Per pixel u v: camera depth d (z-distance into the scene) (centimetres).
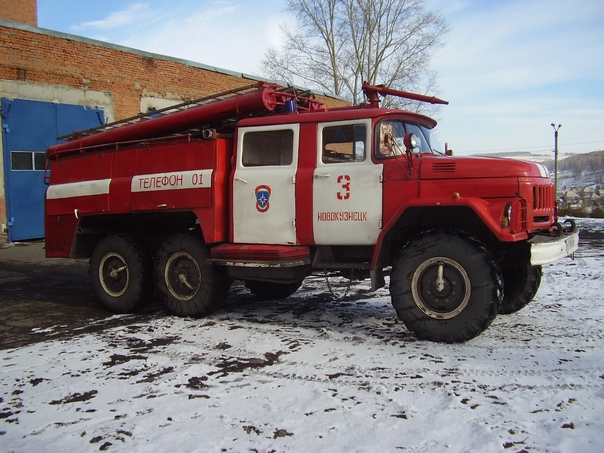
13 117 1286
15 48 1284
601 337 499
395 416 342
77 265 1058
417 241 498
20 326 611
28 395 400
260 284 720
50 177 765
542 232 536
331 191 547
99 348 512
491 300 469
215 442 316
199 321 610
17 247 1257
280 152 587
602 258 998
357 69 3212
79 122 1412
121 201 672
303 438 317
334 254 575
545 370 415
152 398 386
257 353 481
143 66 1556
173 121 658
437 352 464
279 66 3266
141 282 660
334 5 3161
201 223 610
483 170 489
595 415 336
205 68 1725
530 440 306
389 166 526
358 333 538
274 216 578
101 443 321
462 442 306
